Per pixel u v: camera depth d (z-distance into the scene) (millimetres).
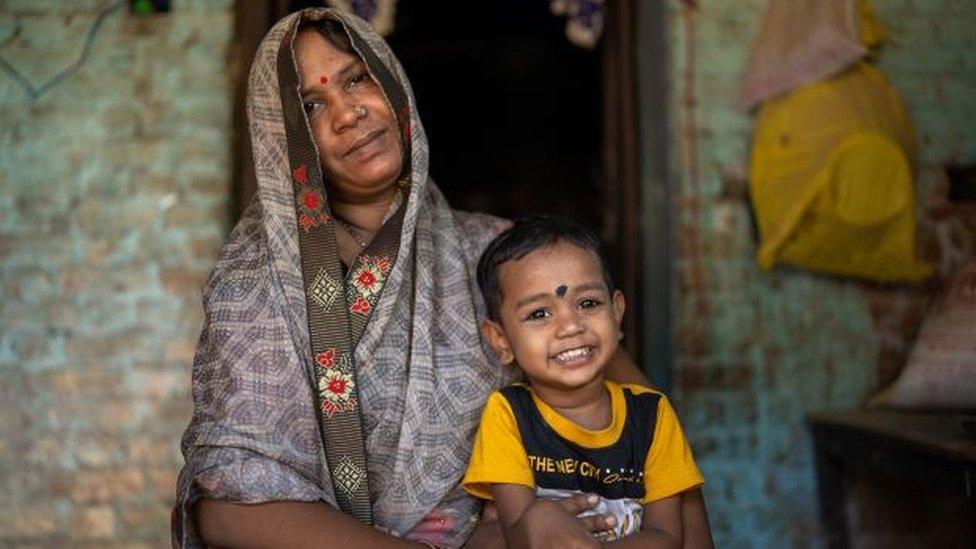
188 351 3957
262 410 2012
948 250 4160
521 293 2047
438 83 7148
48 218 3941
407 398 2076
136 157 3971
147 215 3965
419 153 2162
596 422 2078
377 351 2098
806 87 3922
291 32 2154
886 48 4172
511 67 7117
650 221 4066
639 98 4098
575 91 7098
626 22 4148
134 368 3943
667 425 2100
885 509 4000
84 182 3957
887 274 4008
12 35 3957
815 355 4145
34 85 3955
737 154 4117
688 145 4105
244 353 2035
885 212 3861
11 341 3916
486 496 2082
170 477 3932
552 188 7066
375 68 2148
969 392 3479
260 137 2182
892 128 3924
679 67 4113
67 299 3939
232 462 1957
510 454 2027
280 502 1953
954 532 4047
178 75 3986
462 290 2197
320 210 2119
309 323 2086
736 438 4102
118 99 3975
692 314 4094
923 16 4195
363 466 2062
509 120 7141
